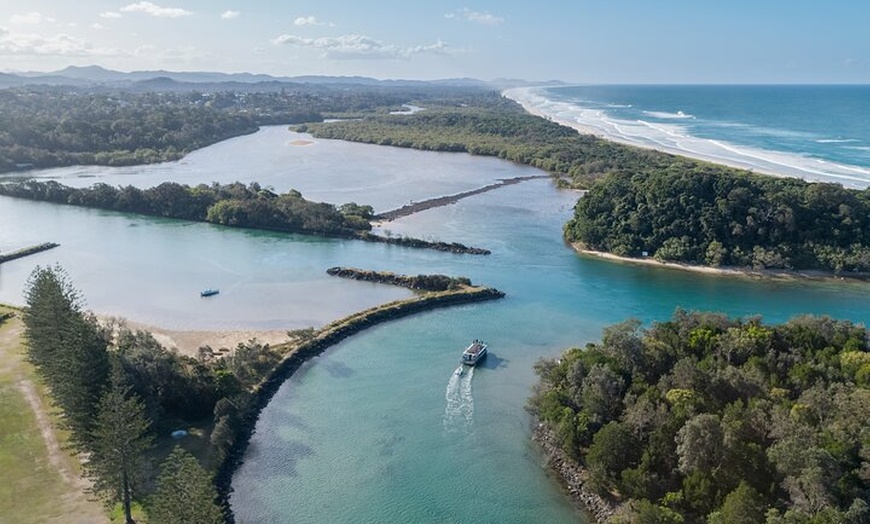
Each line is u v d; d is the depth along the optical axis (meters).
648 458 57.91
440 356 91.81
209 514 47.66
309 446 69.94
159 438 68.25
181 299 112.50
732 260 130.75
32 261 134.62
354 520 58.59
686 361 68.69
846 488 49.00
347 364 89.25
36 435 67.12
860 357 67.31
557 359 89.38
